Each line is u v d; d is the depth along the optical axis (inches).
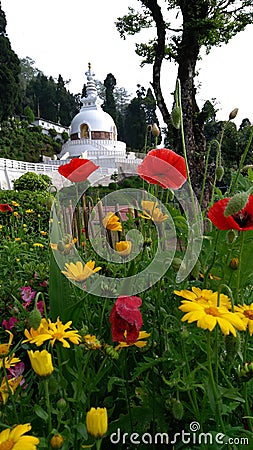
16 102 1759.4
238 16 288.5
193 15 242.1
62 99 2677.2
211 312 34.7
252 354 44.6
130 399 43.8
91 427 29.7
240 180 69.0
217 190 67.1
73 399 35.4
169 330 40.7
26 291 81.6
